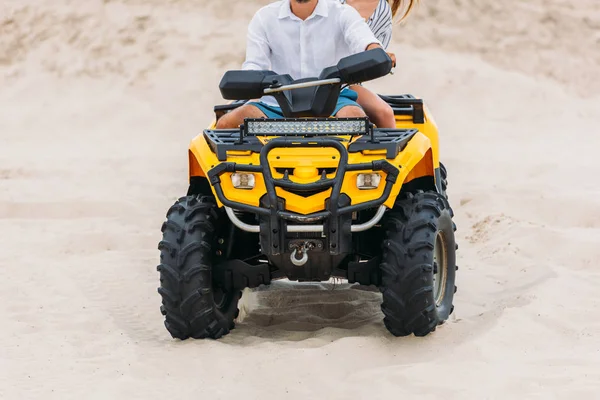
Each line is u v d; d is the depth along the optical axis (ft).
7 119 102.58
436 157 35.06
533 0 128.98
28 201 57.36
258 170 29.17
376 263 30.60
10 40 117.50
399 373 27.37
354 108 31.86
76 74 112.78
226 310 32.12
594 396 25.77
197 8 123.54
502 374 27.35
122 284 40.06
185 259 30.12
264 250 29.48
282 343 30.63
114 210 56.24
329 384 26.99
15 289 38.63
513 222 47.73
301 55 33.14
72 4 122.11
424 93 110.11
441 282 32.55
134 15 121.08
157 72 112.98
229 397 26.40
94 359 29.78
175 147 90.38
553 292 35.76
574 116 107.96
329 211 28.86
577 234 45.21
